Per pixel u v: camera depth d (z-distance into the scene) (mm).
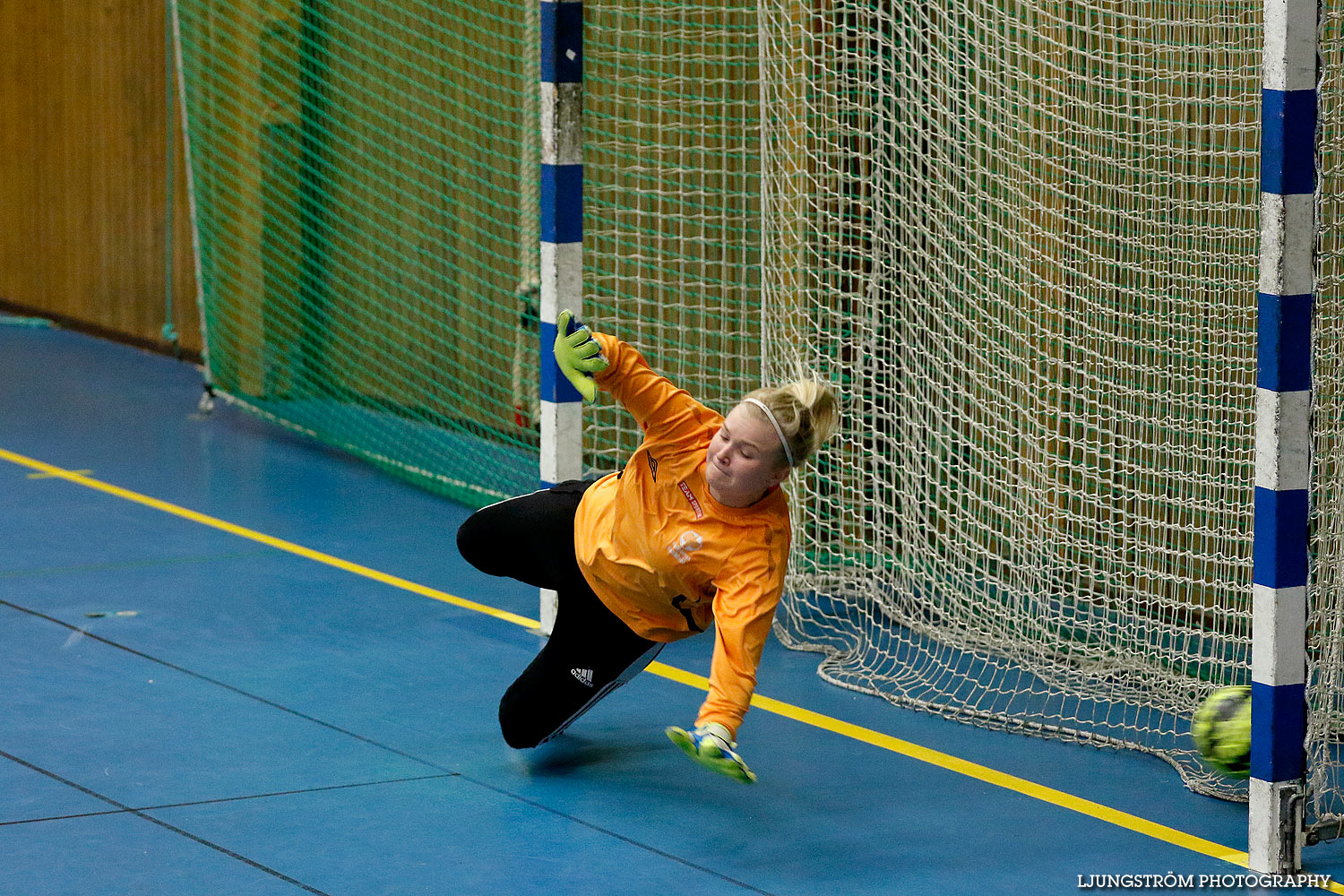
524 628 9305
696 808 6871
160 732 7527
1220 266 8453
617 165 11859
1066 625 9062
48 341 17547
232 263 14430
